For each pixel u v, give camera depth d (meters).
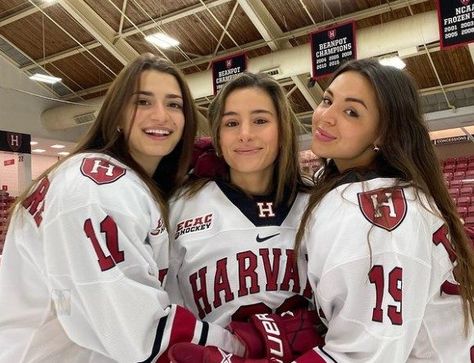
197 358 1.21
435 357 1.29
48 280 1.28
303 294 1.48
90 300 1.20
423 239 1.22
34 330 1.34
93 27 9.22
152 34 9.14
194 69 10.67
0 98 11.64
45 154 15.22
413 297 1.17
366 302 1.16
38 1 9.13
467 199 8.80
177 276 1.59
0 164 14.60
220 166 1.71
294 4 8.22
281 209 1.60
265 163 1.59
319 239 1.29
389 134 1.38
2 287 1.38
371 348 1.13
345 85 1.43
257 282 1.46
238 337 1.30
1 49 11.36
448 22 5.89
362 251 1.19
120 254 1.25
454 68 9.40
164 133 1.58
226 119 1.60
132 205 1.32
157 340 1.24
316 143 1.51
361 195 1.27
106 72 11.23
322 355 1.18
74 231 1.22
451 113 10.21
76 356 1.35
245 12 8.45
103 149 1.50
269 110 1.58
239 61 8.16
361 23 8.47
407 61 9.39
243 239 1.52
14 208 1.42
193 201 1.63
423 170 1.39
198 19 8.97
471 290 1.31
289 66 8.48
